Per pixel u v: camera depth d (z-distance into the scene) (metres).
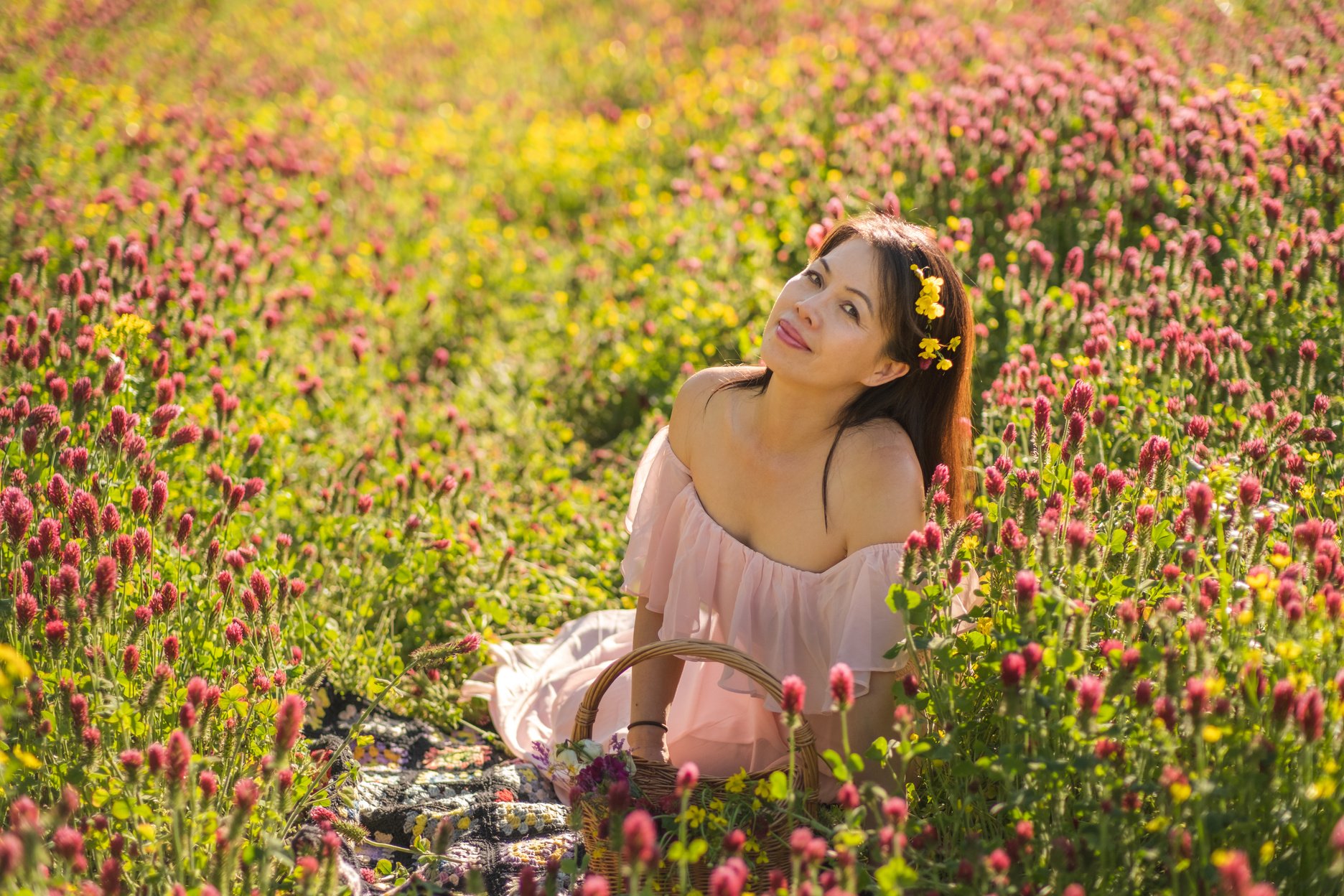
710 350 5.37
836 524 2.72
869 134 6.37
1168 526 2.58
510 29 12.62
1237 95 5.49
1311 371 3.42
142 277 4.43
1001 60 7.34
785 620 2.79
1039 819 2.17
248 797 2.08
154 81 9.14
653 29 11.62
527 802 3.12
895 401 2.72
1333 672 2.14
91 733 2.19
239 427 4.21
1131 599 2.42
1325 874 1.91
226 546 3.29
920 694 2.41
